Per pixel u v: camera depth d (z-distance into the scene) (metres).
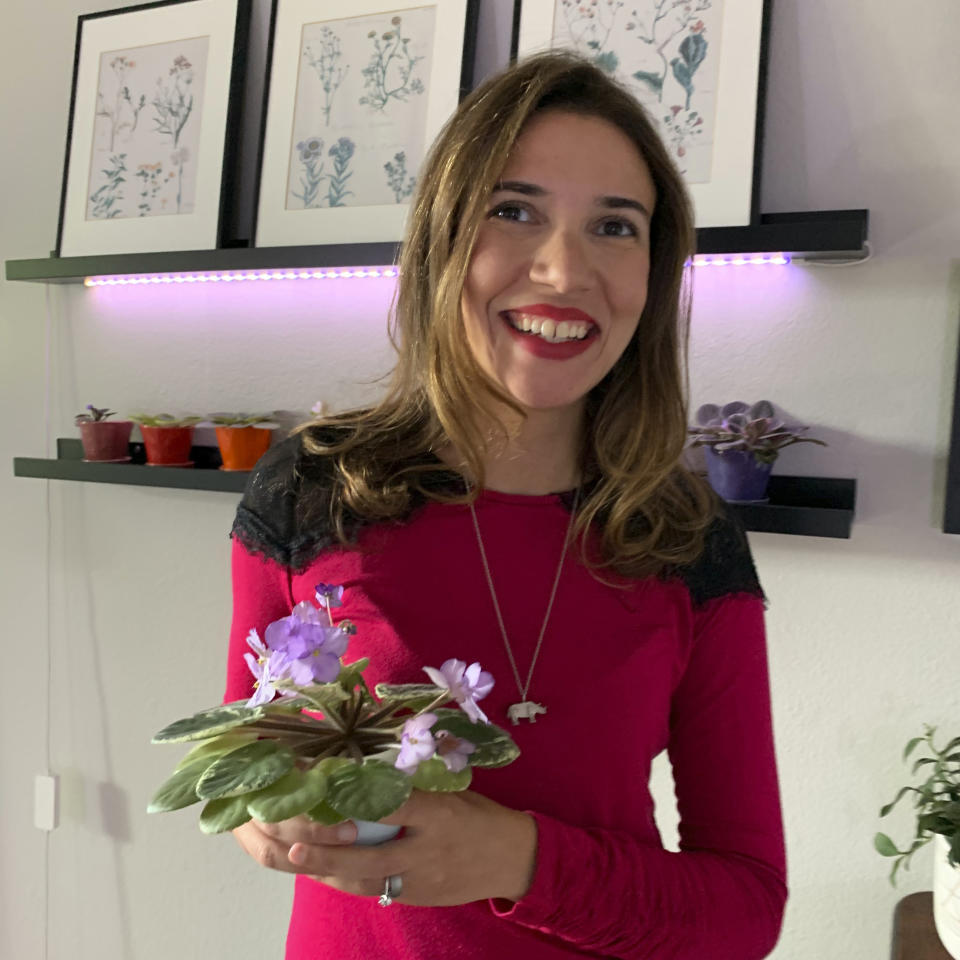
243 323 1.63
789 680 1.35
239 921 1.75
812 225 1.13
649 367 0.90
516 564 0.84
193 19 1.57
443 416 0.82
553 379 0.79
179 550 1.72
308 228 1.46
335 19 1.47
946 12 1.20
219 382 1.66
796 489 1.30
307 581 0.86
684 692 0.89
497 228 0.78
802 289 1.29
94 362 1.76
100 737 1.83
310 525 0.86
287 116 1.49
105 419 1.63
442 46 1.39
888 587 1.29
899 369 1.25
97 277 1.63
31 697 1.88
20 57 1.75
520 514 0.85
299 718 0.63
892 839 1.31
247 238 1.56
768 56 1.22
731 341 1.33
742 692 0.86
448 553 0.84
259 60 1.57
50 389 1.80
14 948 1.92
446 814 0.64
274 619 0.90
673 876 0.76
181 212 1.56
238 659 0.91
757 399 1.32
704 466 1.32
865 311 1.26
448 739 0.57
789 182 1.28
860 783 1.33
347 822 0.59
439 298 0.80
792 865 1.37
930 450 1.25
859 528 1.29
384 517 0.84
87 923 1.88
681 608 0.86
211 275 1.62
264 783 0.52
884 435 1.27
